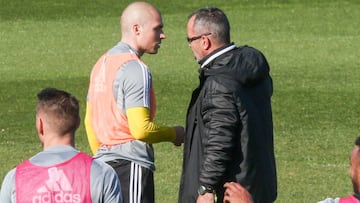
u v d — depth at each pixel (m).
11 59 84.06
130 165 31.28
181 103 65.62
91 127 32.12
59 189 23.81
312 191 45.19
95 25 102.81
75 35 96.88
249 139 29.80
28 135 56.66
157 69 77.75
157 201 43.44
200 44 30.25
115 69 31.33
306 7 110.38
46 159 24.05
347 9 108.38
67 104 24.14
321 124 58.88
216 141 29.41
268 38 93.75
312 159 50.84
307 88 69.38
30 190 23.84
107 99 31.50
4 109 64.06
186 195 30.78
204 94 29.77
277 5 112.50
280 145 53.72
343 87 69.81
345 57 82.44
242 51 30.19
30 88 71.31
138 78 30.91
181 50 86.19
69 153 24.12
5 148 53.50
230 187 22.12
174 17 106.81
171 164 49.72
